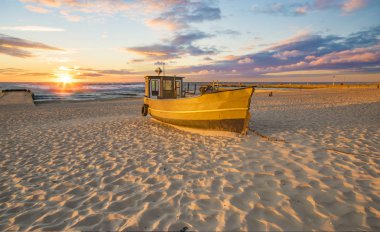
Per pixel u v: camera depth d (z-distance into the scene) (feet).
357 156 14.78
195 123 26.37
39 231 8.84
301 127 24.93
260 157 15.57
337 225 8.11
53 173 15.03
